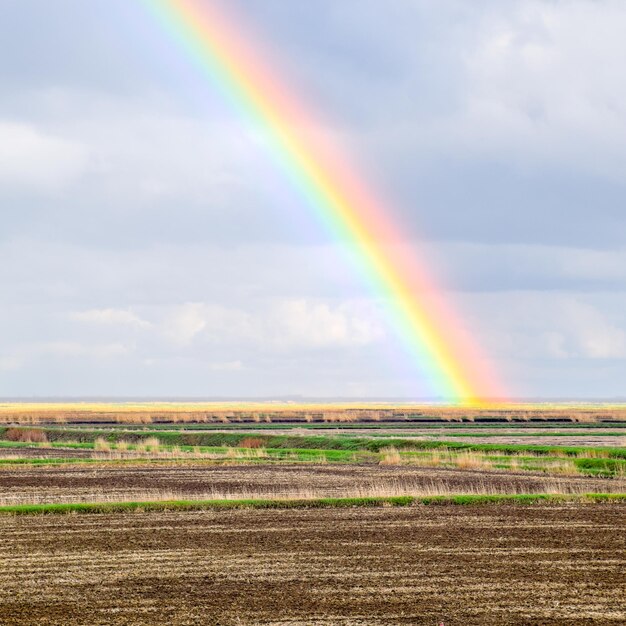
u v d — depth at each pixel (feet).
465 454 277.64
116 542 126.31
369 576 105.40
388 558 115.24
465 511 156.76
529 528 138.10
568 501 169.89
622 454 270.67
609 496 172.86
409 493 179.63
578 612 90.27
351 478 213.87
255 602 93.86
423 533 133.39
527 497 171.32
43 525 141.28
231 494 175.11
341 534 132.46
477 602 93.91
